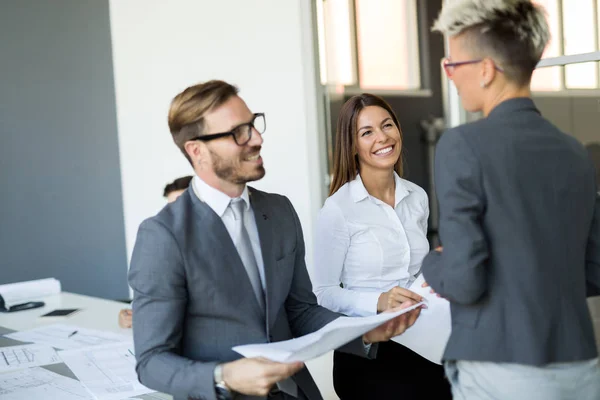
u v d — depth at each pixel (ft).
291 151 15.57
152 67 17.52
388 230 7.15
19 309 10.65
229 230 5.17
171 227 4.88
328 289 7.11
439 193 4.38
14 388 6.66
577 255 4.39
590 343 4.31
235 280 4.99
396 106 19.24
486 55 4.41
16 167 16.97
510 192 4.20
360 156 7.24
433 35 19.58
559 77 9.92
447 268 4.25
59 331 8.99
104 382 6.79
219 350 4.98
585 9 9.52
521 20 4.33
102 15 18.24
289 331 5.50
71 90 17.78
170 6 17.08
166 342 4.83
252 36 15.80
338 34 16.30
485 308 4.28
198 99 4.92
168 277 4.81
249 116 5.01
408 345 6.25
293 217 5.62
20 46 16.97
